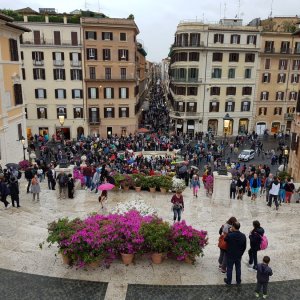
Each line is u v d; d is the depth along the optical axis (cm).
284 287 962
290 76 6600
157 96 14475
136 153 4259
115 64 5753
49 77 5625
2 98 3011
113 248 1049
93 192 2142
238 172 2886
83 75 5703
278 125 6838
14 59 3297
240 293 935
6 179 2066
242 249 945
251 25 6519
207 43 6097
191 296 920
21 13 5516
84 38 5541
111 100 5909
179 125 6569
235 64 6309
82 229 1066
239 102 6544
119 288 949
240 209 1834
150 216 1205
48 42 5459
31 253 1134
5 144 3081
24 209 1742
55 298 899
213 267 1073
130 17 5788
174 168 3400
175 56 6494
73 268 1045
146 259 1110
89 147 4581
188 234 1079
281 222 1603
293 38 6384
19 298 896
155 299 905
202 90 6344
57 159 4038
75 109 5841
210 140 5944
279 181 2003
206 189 2219
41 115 5766
